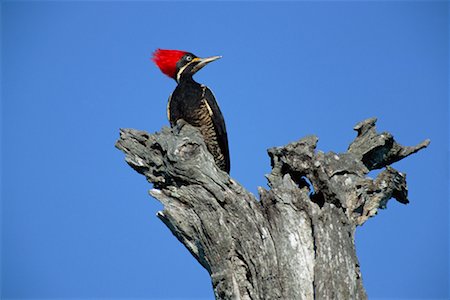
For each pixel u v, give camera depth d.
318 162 11.42
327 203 10.90
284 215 10.75
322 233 10.45
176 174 11.28
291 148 11.64
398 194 12.35
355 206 11.67
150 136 11.94
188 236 11.31
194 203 11.16
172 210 11.30
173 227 11.41
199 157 11.23
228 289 10.47
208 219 10.85
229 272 10.57
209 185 11.03
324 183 11.30
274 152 11.99
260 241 10.65
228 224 10.86
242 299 10.52
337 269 10.20
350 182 11.70
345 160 11.89
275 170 11.97
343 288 10.07
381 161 12.77
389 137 12.39
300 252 10.51
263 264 10.45
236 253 10.76
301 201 10.82
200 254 11.26
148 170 12.03
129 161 12.12
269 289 10.27
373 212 11.96
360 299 10.32
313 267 10.36
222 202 10.98
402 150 12.56
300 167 11.60
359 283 10.47
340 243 10.49
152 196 11.58
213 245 10.73
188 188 11.23
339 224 10.73
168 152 11.27
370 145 12.39
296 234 10.63
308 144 11.66
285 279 10.30
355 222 11.71
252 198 11.10
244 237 10.70
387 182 11.94
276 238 10.66
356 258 10.73
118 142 12.08
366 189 11.82
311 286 10.25
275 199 10.83
